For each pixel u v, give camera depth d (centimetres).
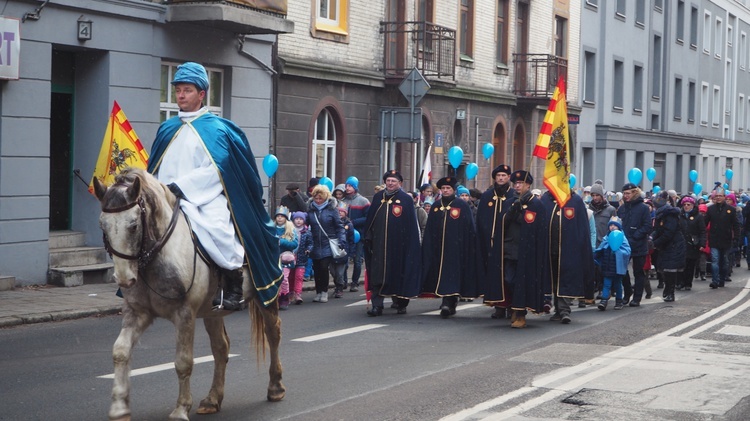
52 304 1437
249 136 2119
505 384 953
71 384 918
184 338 701
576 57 3956
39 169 1653
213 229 721
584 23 4022
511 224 1428
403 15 2695
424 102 2812
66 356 1071
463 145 3094
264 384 941
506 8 3366
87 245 1797
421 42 2744
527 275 1388
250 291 776
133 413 807
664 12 5006
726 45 6112
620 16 4388
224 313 758
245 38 2088
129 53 1811
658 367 1055
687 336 1304
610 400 884
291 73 2227
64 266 1695
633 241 1692
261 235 777
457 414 818
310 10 2316
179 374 704
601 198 1745
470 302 1716
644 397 899
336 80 2394
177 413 700
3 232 1598
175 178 741
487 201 1511
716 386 955
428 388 929
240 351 1134
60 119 1802
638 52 4641
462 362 1082
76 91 1800
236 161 758
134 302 687
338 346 1186
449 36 2773
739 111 6462
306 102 2308
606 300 1642
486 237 1505
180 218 707
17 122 1616
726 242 2138
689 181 5472
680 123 5312
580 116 4022
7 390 888
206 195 734
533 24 3534
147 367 1013
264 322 836
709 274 2492
